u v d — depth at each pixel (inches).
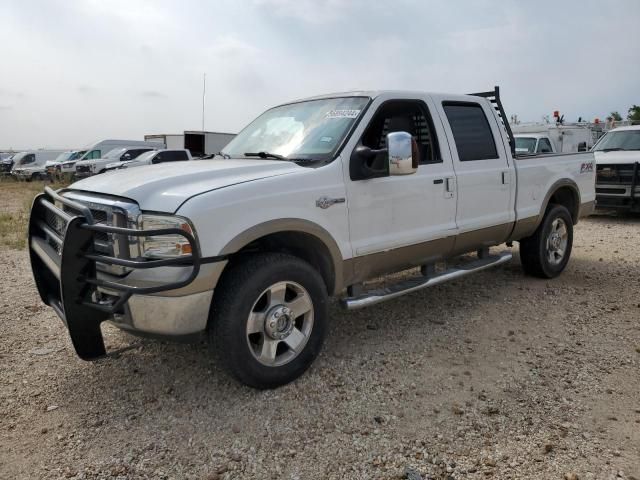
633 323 193.0
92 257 127.3
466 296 226.7
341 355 167.6
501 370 156.6
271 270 138.9
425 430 125.8
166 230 123.2
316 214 150.6
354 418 131.3
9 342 180.2
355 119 168.7
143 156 803.4
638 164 418.0
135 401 140.9
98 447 120.8
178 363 162.6
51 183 1096.8
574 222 269.7
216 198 130.7
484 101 218.4
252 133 198.7
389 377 152.7
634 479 107.1
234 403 138.8
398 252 176.2
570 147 695.7
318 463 114.3
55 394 144.9
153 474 111.3
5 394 144.9
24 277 267.0
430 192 184.7
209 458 116.3
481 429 126.0
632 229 401.4
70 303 129.1
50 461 115.7
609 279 252.2
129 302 127.2
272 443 121.5
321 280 151.8
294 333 147.6
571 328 188.9
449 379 151.2
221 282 137.6
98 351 136.8
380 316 203.5
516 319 198.7
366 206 164.7
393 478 109.1
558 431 124.4
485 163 208.5
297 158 166.1
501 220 215.8
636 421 128.2
